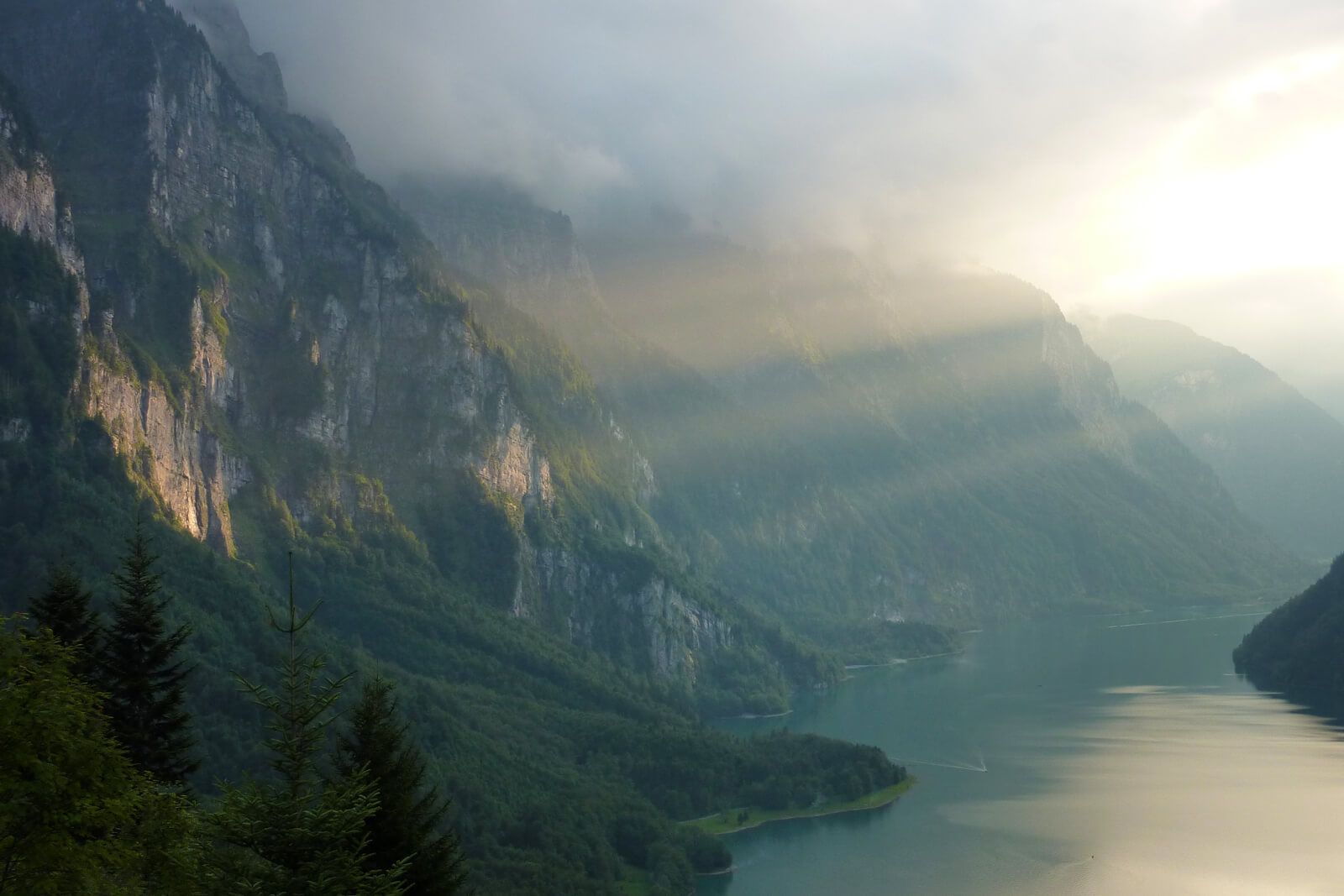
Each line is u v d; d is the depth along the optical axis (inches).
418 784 4323.3
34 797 3238.2
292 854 3614.7
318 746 3917.3
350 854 3651.6
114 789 3491.6
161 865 3572.8
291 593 4003.4
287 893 3521.2
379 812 4094.5
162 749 5423.2
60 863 3216.0
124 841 3531.0
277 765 3855.8
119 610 5462.6
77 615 5393.7
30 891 3157.0
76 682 3668.8
